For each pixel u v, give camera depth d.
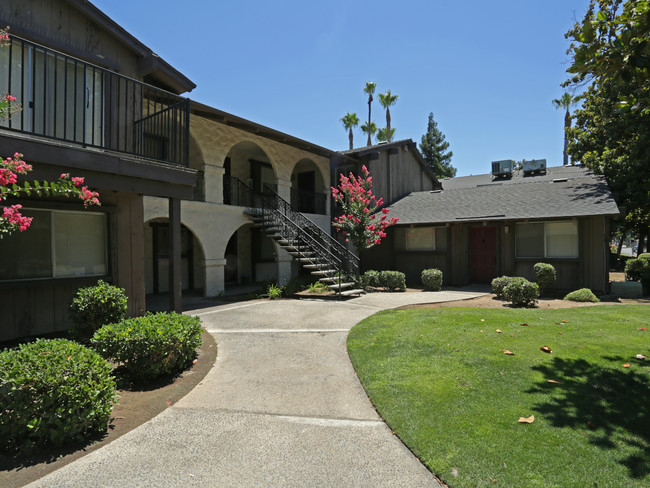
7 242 5.92
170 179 6.51
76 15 6.64
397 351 5.21
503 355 4.80
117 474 2.65
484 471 2.59
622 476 2.49
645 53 3.45
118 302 5.62
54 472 2.67
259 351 5.60
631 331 5.80
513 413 3.37
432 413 3.43
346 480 2.57
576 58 3.77
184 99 7.10
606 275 11.78
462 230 14.65
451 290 12.84
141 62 7.72
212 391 4.15
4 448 2.96
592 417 3.27
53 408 3.03
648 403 3.48
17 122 5.79
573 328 6.02
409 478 2.59
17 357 3.23
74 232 6.67
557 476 2.51
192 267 14.33
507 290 9.30
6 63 5.71
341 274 12.06
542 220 12.80
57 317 6.45
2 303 5.89
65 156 5.11
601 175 15.38
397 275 12.59
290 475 2.64
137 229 7.49
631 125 13.09
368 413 3.59
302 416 3.53
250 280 16.30
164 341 4.29
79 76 6.65
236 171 15.34
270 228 13.24
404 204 17.48
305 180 18.02
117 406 3.77
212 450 2.96
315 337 6.33
